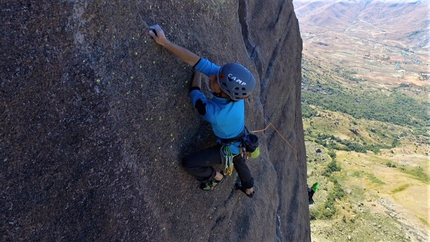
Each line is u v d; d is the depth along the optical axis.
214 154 3.91
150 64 3.56
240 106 3.70
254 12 8.40
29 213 2.88
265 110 8.68
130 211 3.59
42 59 2.73
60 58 2.82
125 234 3.61
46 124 2.85
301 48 11.87
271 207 7.07
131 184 3.53
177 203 4.26
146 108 3.55
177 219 4.32
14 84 2.62
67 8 2.77
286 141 10.13
